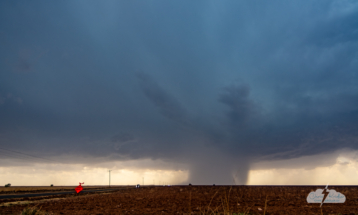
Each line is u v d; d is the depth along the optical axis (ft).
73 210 66.85
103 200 108.68
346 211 58.95
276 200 96.89
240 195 132.67
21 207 76.64
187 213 58.03
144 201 99.71
